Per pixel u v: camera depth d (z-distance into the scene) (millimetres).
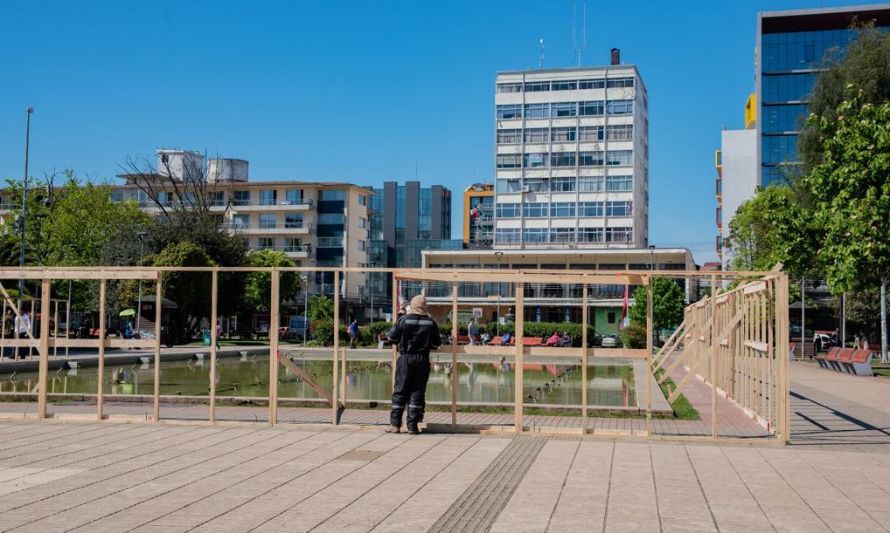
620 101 86062
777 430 12156
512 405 15352
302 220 92250
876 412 16391
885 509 7555
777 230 26188
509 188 88000
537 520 7027
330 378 25828
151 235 56094
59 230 58188
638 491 8266
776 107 86250
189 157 75812
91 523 6805
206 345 48125
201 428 12695
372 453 10461
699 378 24406
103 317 13414
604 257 78938
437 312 80688
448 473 9141
